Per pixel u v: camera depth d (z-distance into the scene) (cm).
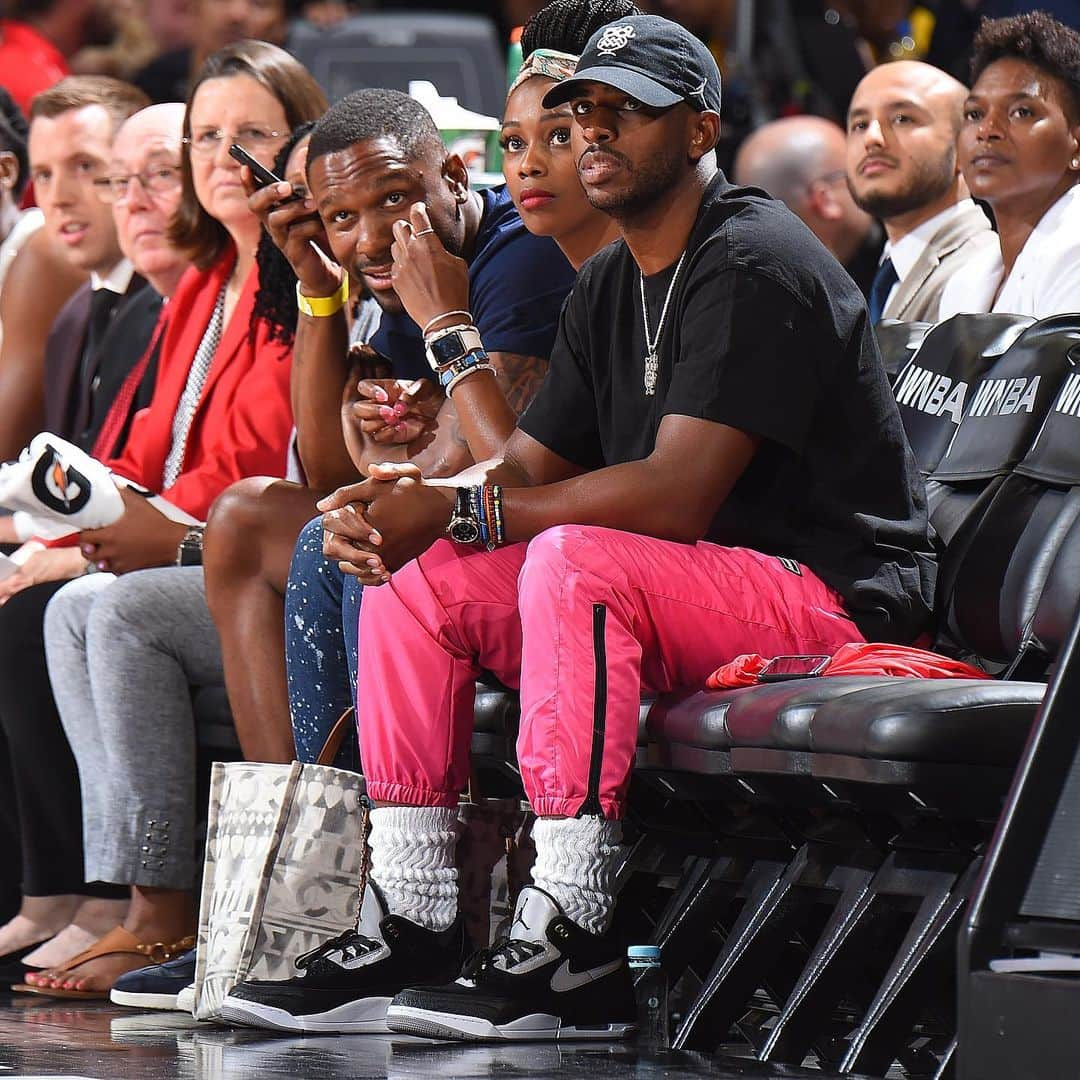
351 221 1069
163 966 1070
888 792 747
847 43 2064
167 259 1491
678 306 916
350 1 2681
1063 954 575
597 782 828
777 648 873
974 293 1312
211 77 1384
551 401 983
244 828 951
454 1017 836
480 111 2134
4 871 1364
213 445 1317
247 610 1090
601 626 829
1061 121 1231
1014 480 935
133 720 1172
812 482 909
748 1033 858
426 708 891
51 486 1225
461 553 887
